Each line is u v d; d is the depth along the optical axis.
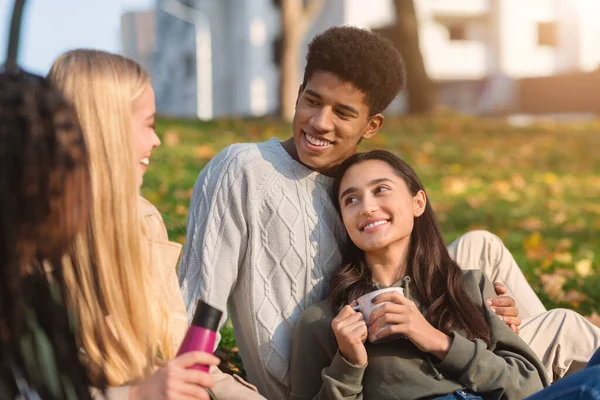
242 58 39.78
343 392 3.17
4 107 2.13
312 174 3.60
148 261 2.84
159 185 9.73
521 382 3.25
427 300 3.48
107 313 2.60
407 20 20.28
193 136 14.67
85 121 2.58
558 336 3.65
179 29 45.00
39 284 2.35
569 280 6.52
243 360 3.69
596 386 2.55
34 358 2.23
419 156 14.48
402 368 3.24
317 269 3.56
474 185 12.27
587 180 13.69
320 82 3.42
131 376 2.62
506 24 42.44
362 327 3.17
